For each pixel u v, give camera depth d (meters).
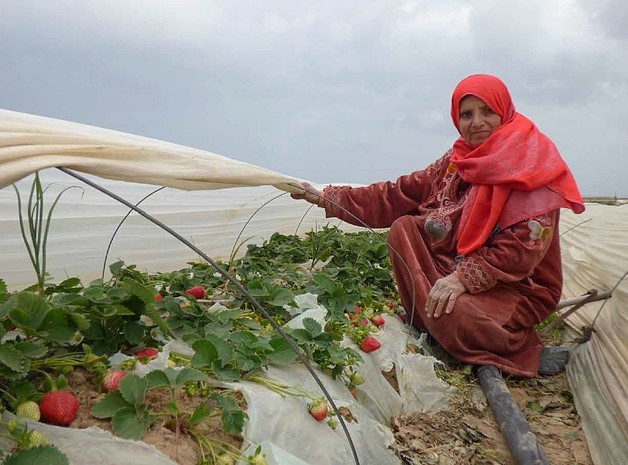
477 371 1.73
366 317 1.71
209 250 2.67
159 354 1.16
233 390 1.13
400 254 1.88
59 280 2.11
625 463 1.30
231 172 1.21
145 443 0.93
